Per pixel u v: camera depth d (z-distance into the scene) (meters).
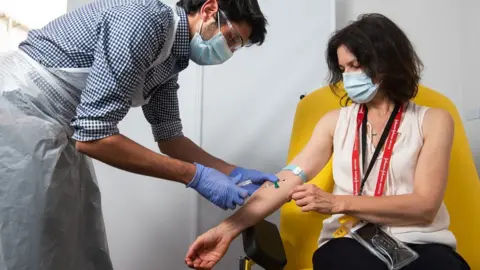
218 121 2.01
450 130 1.21
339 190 1.27
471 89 1.98
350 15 2.04
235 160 2.00
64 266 1.29
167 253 1.98
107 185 1.99
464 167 1.45
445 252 1.06
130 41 1.10
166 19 1.21
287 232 1.49
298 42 2.00
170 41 1.25
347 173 1.25
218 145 2.01
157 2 1.23
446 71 2.04
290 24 2.01
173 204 2.00
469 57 2.01
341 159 1.26
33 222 1.18
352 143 1.27
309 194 1.11
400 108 1.28
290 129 1.98
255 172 1.44
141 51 1.12
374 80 1.23
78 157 1.38
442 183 1.14
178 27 1.26
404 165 1.18
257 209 1.23
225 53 1.32
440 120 1.22
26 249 1.17
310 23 2.01
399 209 1.09
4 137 1.17
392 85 1.26
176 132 1.59
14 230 1.16
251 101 2.01
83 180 1.45
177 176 1.21
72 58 1.22
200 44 1.29
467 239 1.39
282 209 1.52
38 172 1.19
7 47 1.87
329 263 1.10
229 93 2.02
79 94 1.25
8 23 1.88
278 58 2.01
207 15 1.26
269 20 2.02
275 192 1.26
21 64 1.23
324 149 1.34
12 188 1.16
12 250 1.15
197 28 1.28
